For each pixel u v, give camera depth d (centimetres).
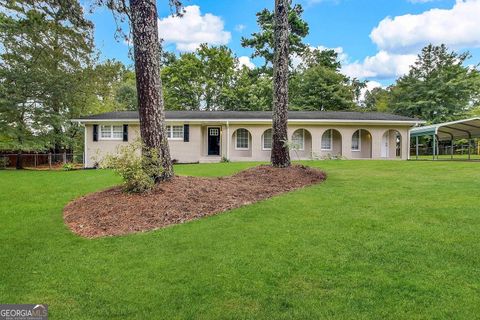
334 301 277
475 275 312
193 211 577
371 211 546
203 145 2023
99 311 275
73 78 1917
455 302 267
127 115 1930
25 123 1848
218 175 1070
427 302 269
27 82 1734
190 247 416
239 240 432
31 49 1808
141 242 442
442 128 1884
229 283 316
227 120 1880
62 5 1091
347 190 735
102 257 393
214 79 3616
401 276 316
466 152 3022
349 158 1986
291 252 385
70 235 484
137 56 698
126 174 644
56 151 2239
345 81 3688
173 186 677
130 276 339
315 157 1919
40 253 409
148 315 266
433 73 3444
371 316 253
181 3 915
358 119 1914
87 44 1981
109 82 2309
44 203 698
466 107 3319
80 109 2170
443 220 482
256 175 898
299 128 1956
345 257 366
